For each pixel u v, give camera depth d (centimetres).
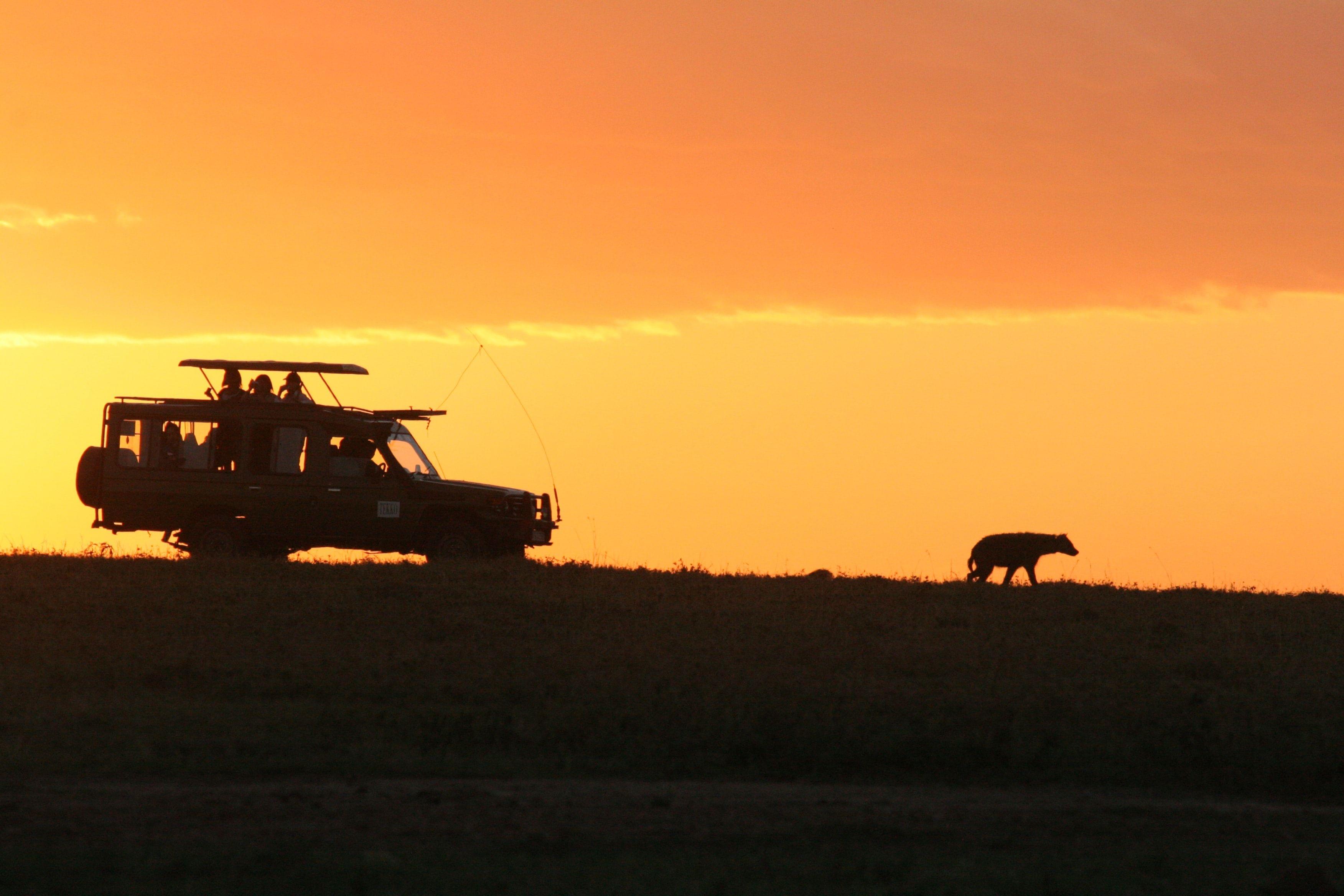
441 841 3738
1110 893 3438
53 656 6166
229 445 9925
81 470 9888
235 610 7288
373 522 9875
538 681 5962
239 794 4212
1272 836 4112
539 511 10506
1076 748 5169
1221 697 5912
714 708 5509
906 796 4559
